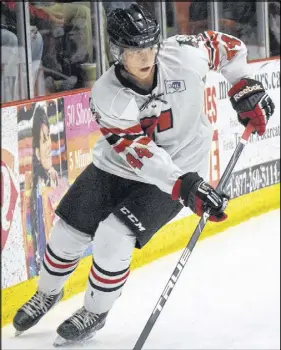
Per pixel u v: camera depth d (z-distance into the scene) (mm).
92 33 8836
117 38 5855
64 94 8148
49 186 8000
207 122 6703
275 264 9000
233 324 7379
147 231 6547
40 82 8398
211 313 7637
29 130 7715
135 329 7309
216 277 8602
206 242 9734
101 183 6727
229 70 6750
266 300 7945
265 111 6699
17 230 7621
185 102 6312
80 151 8383
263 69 10812
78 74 8773
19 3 8086
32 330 7301
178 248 9523
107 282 6613
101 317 6840
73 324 6789
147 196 6520
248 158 10625
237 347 6883
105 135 6246
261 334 7152
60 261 6957
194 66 6301
